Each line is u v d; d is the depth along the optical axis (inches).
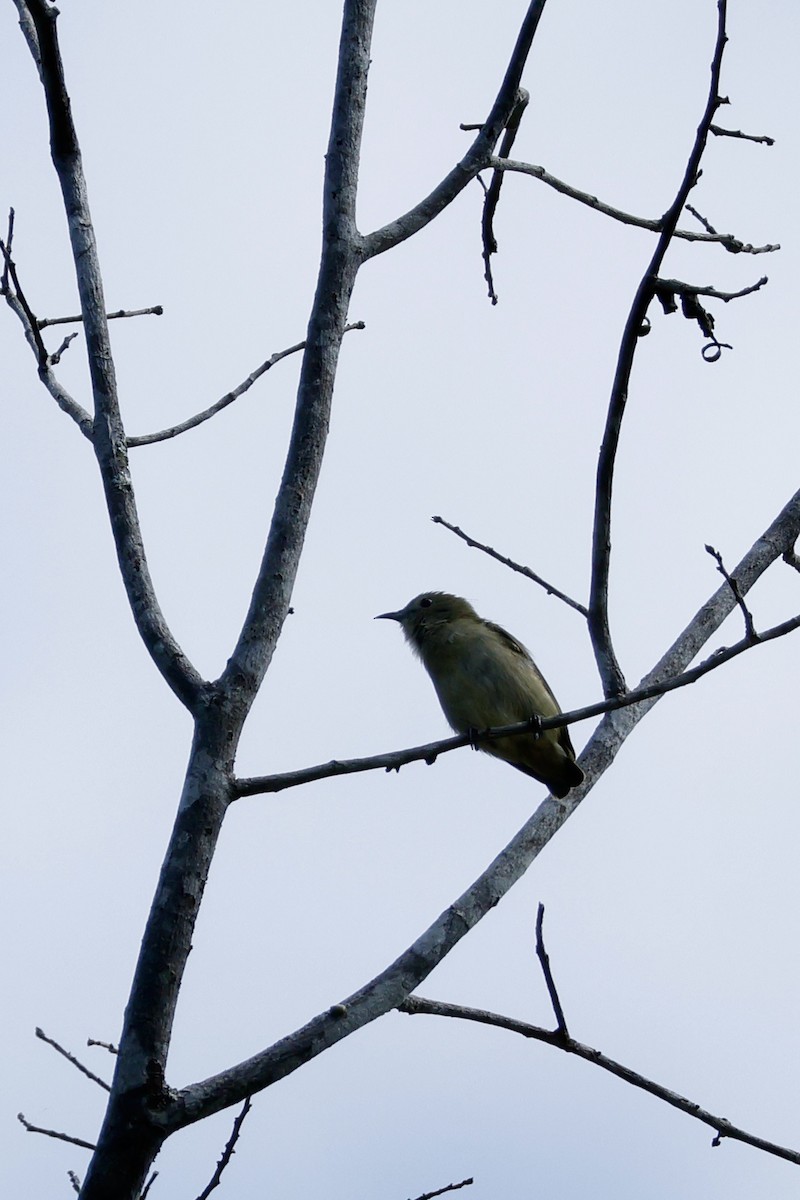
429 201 442.6
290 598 383.9
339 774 377.7
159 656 375.2
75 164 437.4
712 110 439.5
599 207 501.7
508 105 454.3
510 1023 416.2
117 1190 325.4
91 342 420.8
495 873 429.4
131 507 400.5
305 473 393.1
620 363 461.7
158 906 346.0
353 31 438.6
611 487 473.1
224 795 359.9
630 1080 430.6
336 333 409.4
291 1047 358.9
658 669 499.2
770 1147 436.8
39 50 461.1
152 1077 332.5
